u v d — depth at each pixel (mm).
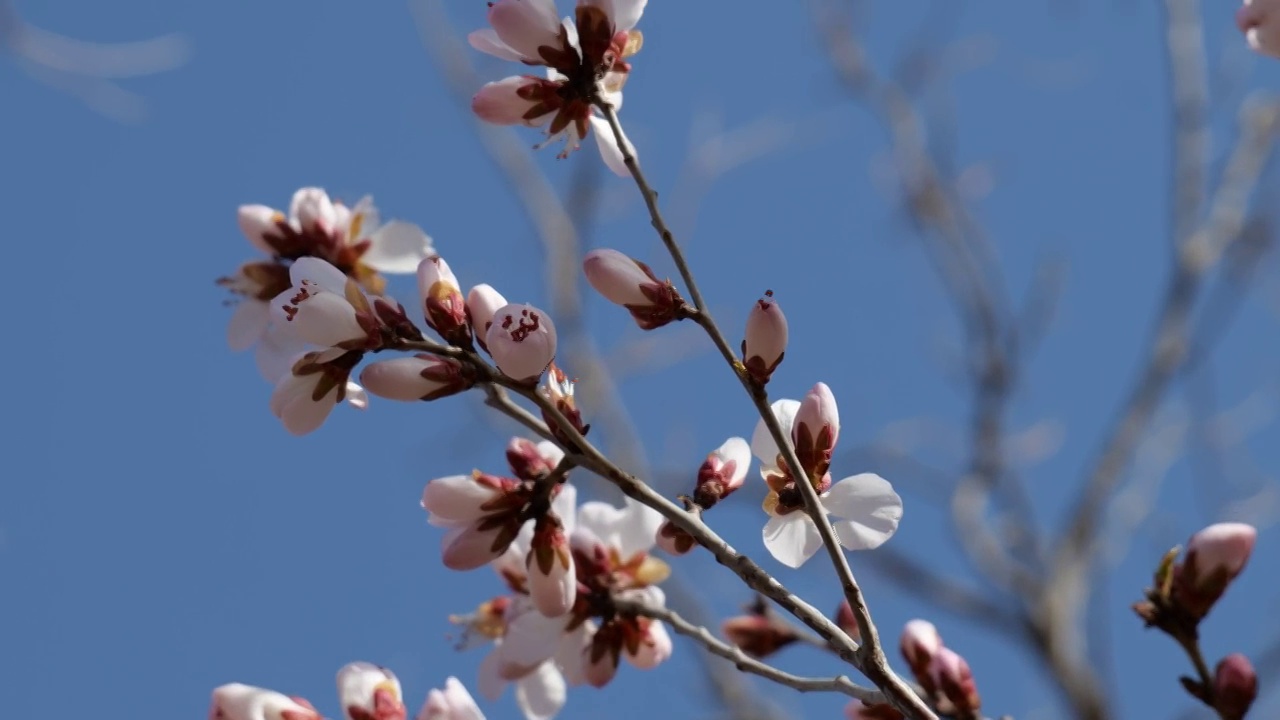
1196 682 622
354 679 643
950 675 659
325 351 617
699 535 607
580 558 666
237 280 680
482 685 679
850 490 619
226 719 635
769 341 602
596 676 662
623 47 645
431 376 613
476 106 639
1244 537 622
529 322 610
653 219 616
